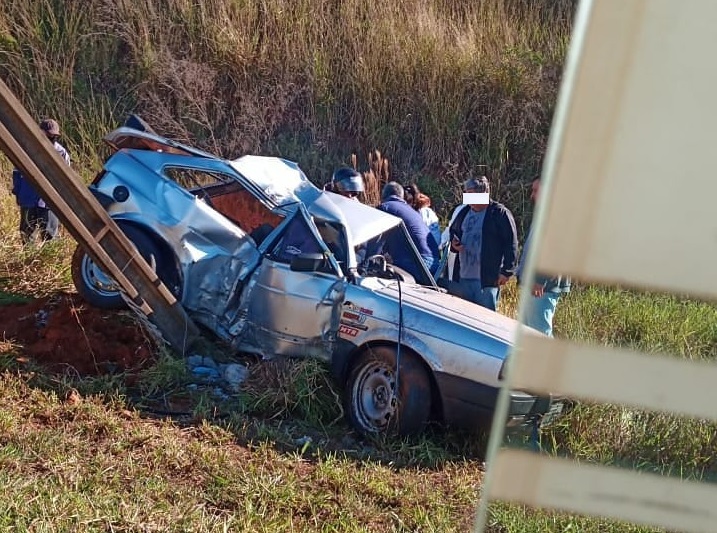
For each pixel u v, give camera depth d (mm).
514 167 11797
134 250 5215
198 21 11883
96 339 5473
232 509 3654
